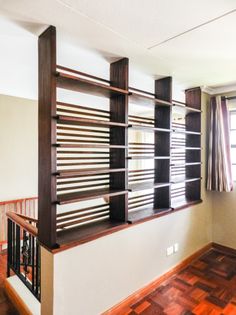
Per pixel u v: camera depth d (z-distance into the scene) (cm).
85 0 125
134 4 129
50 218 155
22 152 368
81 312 170
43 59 160
